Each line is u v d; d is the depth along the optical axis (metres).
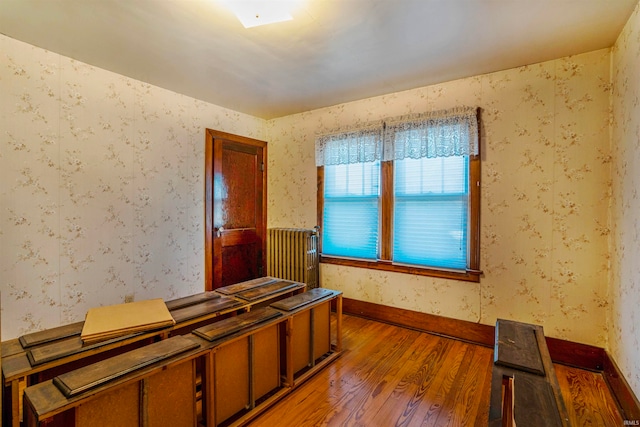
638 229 1.75
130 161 2.86
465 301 2.87
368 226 3.45
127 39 2.16
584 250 2.37
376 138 3.28
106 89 2.68
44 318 2.38
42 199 2.36
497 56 2.39
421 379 2.22
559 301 2.47
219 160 3.65
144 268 2.99
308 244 3.58
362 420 1.81
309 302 2.28
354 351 2.66
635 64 1.80
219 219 3.66
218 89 3.12
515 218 2.63
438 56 2.40
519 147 2.60
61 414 1.27
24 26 2.01
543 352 1.52
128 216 2.86
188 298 2.30
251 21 1.83
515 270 2.63
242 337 1.78
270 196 4.23
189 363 1.56
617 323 2.09
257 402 1.93
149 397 1.40
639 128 1.75
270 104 3.60
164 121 3.12
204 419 1.68
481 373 2.30
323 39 2.15
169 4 1.76
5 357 1.43
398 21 1.92
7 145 2.19
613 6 1.77
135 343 1.89
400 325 3.22
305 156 3.91
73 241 2.52
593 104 2.32
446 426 1.75
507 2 1.74
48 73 2.35
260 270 4.14
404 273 3.19
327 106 3.68
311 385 2.16
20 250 2.26
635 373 1.75
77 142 2.52
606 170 2.28
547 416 1.07
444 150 2.88
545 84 2.48
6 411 1.34
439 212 3.01
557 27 1.99
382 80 2.87
